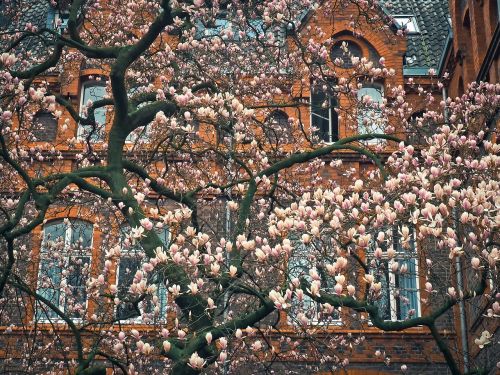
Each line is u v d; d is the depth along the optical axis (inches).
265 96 955.3
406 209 524.7
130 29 1021.8
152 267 517.7
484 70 979.3
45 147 1035.9
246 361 830.5
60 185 626.8
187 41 873.5
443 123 870.4
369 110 922.7
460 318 1054.4
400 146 610.2
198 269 569.0
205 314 561.9
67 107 768.9
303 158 684.7
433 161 585.0
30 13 1347.2
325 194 552.7
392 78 1212.5
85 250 950.4
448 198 529.0
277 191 963.3
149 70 941.8
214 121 672.4
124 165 706.2
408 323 498.3
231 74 974.4
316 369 797.9
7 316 910.4
